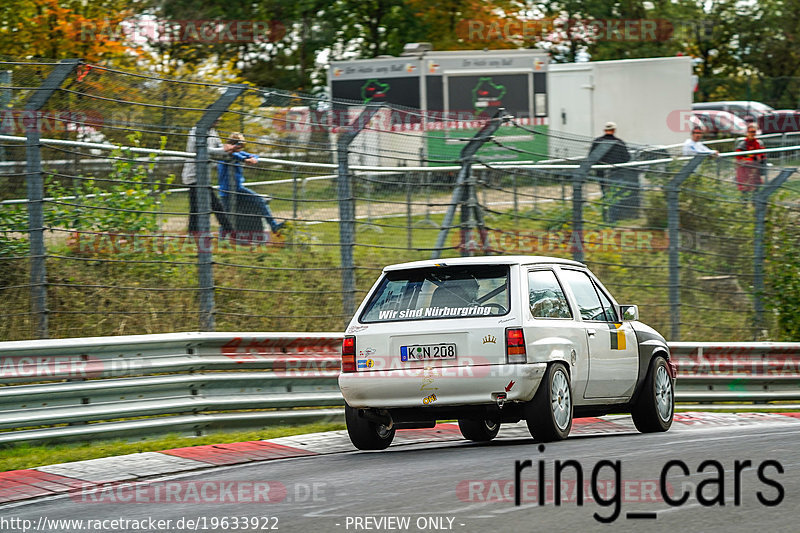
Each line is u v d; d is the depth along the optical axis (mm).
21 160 38719
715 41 185125
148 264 41250
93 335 39625
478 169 49656
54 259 39469
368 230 44906
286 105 42219
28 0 94375
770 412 48312
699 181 56812
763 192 59031
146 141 41406
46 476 28719
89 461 31156
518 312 32188
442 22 137125
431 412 32531
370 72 92812
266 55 128125
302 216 42938
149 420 35281
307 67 131000
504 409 32438
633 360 37594
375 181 45094
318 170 43312
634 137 99312
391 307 33406
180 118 39688
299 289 43344
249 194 41312
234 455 32156
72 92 37094
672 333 53594
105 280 40812
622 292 55531
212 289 40000
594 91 98312
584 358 34719
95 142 40000
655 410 38094
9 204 38594
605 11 146250
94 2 100188
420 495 23875
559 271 35531
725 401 50812
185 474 28969
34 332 36500
